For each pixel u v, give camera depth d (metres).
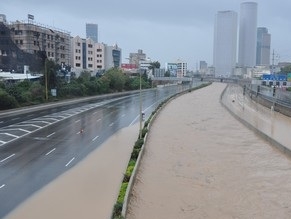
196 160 42.84
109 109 90.50
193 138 56.66
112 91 144.12
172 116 83.88
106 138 54.31
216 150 48.06
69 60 166.62
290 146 49.09
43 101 94.31
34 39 136.12
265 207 29.08
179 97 141.00
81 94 118.62
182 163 41.47
